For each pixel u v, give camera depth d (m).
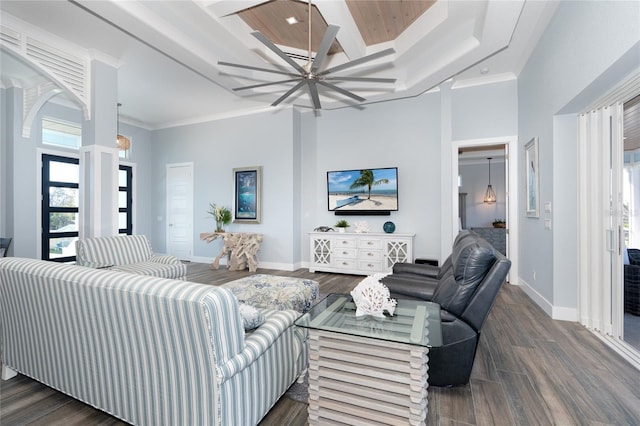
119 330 1.49
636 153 3.63
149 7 3.11
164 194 7.05
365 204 5.45
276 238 5.86
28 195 5.11
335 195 5.65
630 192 3.67
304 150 5.98
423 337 1.51
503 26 3.09
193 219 6.72
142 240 4.16
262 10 3.51
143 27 3.19
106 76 3.99
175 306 1.29
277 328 1.70
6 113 4.95
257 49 4.05
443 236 4.78
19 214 5.00
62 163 5.59
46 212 5.35
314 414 1.63
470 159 8.91
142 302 1.38
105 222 3.94
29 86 4.93
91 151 3.87
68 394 1.79
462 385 1.97
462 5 3.10
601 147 2.76
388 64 4.36
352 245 5.22
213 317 1.27
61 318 1.71
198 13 3.24
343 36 3.59
